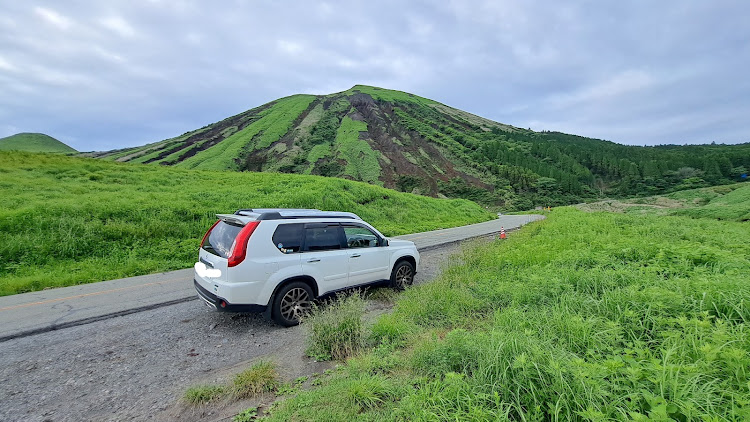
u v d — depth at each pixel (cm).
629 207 6975
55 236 1100
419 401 266
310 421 269
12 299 677
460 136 17000
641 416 196
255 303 486
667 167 13888
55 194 1647
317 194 2253
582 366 261
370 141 13512
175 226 1370
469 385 273
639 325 372
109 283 812
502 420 230
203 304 638
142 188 2091
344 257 588
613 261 691
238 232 498
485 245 1060
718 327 319
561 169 15125
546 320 394
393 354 383
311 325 455
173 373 387
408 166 11762
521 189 11794
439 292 573
